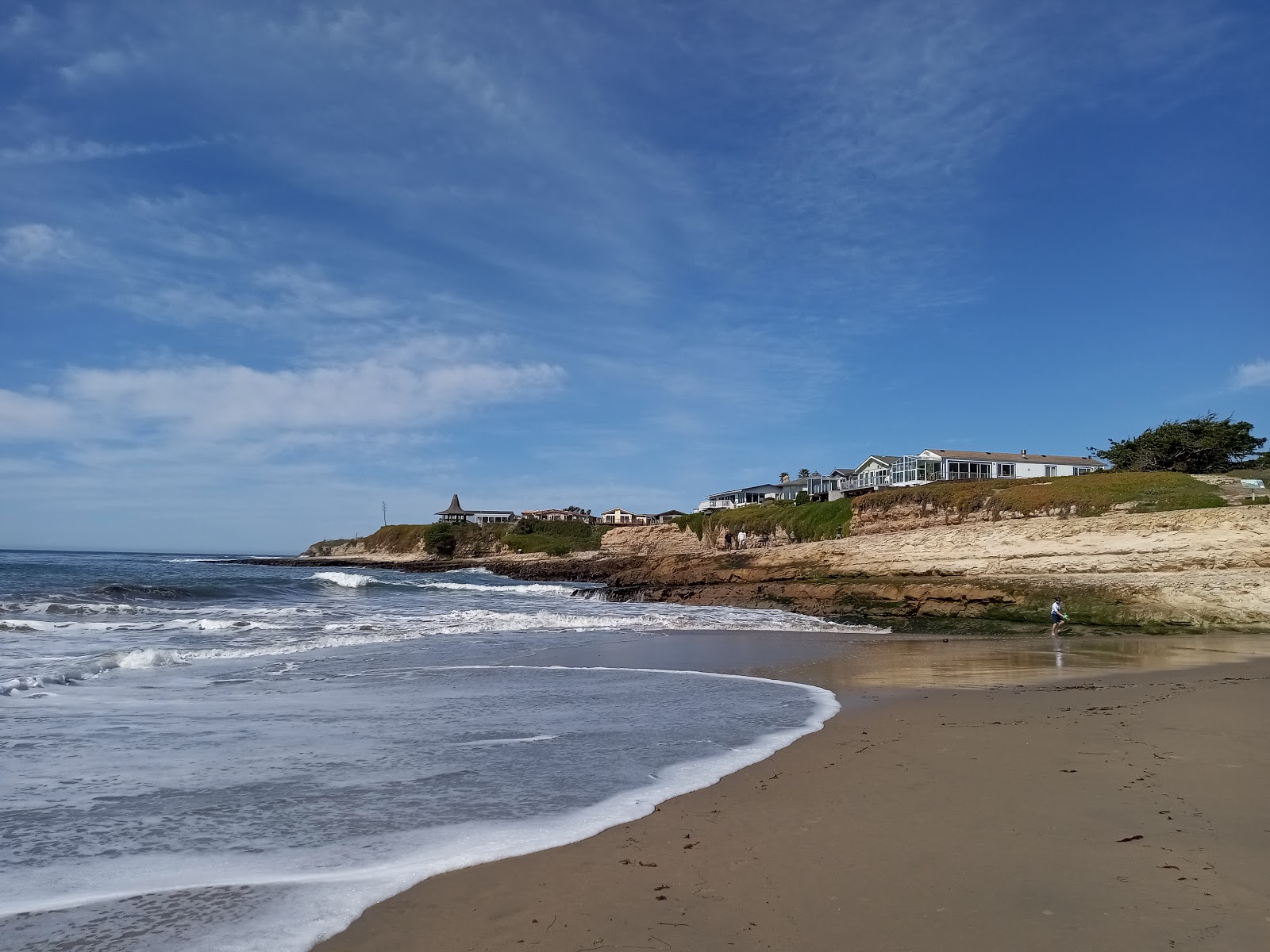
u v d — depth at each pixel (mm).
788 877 5215
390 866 5453
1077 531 38344
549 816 6566
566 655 18656
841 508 62875
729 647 20797
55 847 5848
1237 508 35156
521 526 115438
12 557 137125
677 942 4316
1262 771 7652
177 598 35281
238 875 5324
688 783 7520
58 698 11922
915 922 4535
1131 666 16484
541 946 4285
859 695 12883
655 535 94750
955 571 36156
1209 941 4262
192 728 9914
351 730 9922
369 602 36781
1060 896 4844
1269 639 22016
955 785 7297
